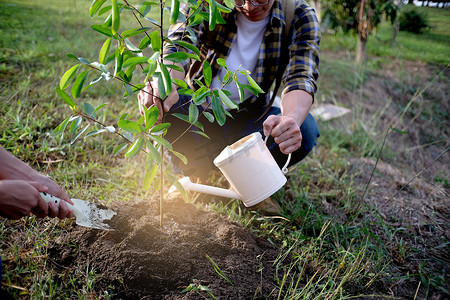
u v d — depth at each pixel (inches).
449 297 69.4
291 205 91.1
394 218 93.2
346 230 84.4
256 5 72.3
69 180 89.5
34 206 51.4
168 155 90.0
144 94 70.7
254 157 66.0
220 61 57.6
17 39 158.4
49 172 90.9
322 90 175.6
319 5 203.0
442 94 187.2
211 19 50.6
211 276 63.7
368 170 118.4
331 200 98.6
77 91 52.9
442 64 229.3
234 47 83.1
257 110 90.5
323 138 133.7
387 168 122.6
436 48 265.0
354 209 93.0
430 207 101.3
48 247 66.6
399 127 155.3
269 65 83.4
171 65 54.2
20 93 119.1
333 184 106.3
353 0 206.5
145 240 65.8
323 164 115.7
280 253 71.4
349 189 99.2
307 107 73.7
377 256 78.5
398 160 132.7
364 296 68.1
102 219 67.7
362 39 209.5
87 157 101.0
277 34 80.0
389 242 83.9
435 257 81.4
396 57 238.7
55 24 183.3
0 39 153.8
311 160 117.2
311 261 73.4
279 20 78.9
